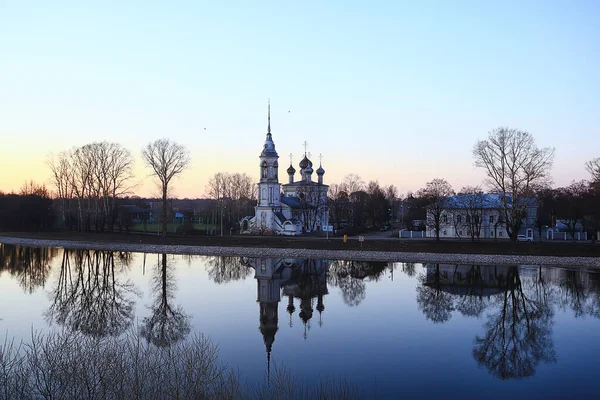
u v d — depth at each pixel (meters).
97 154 125.38
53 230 136.50
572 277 66.06
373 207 159.12
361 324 43.12
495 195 108.19
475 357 34.47
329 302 52.16
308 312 47.69
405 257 84.44
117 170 125.69
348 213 162.12
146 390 24.17
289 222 122.88
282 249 93.88
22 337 39.00
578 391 28.67
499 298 53.88
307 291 58.41
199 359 26.81
